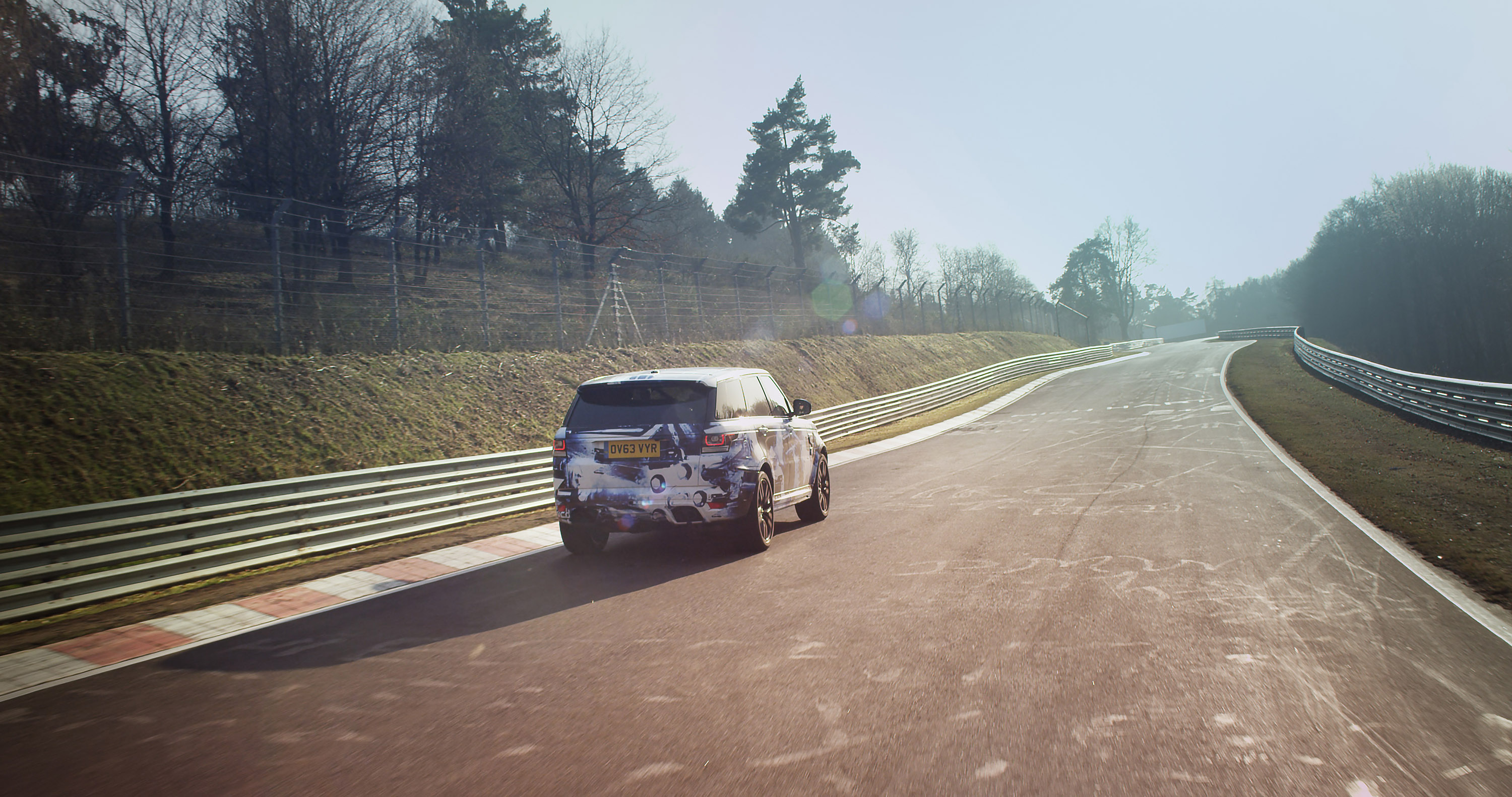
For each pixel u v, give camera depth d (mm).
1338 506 8617
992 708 3514
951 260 89000
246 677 4289
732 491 6840
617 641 4719
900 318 38094
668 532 8430
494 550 7875
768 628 4867
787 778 2912
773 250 73688
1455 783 2760
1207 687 3707
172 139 20875
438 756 3191
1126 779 2834
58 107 17906
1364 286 62500
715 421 6898
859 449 17484
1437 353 57438
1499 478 9641
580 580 6422
